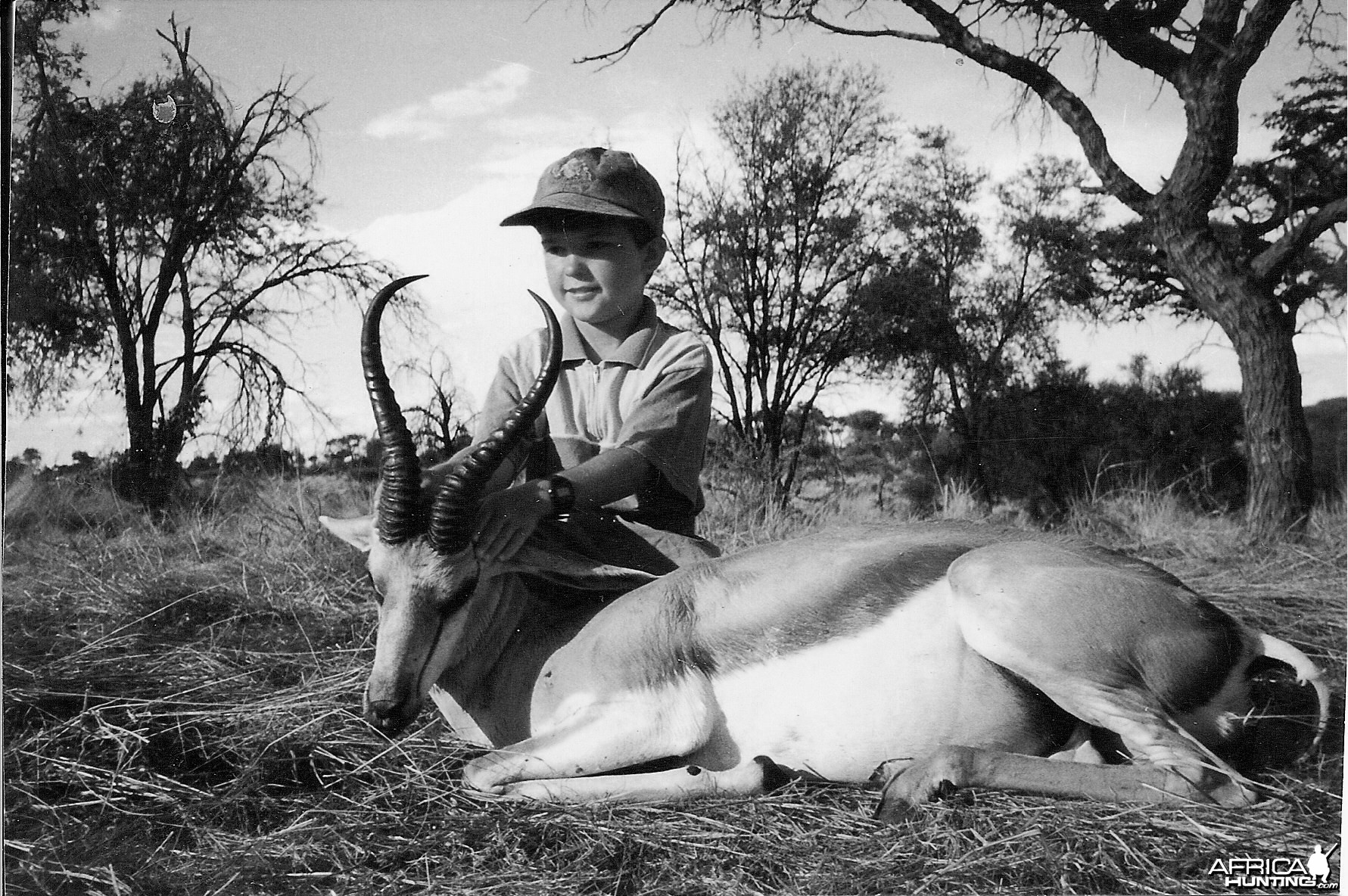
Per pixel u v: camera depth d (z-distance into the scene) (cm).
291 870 285
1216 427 993
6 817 308
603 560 372
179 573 564
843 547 337
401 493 318
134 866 287
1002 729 323
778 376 959
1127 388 1023
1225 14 827
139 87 1016
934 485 965
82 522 802
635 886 277
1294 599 547
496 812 307
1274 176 1001
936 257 997
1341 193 947
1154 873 274
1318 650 463
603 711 326
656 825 300
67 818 311
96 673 416
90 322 1002
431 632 320
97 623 489
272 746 349
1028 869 275
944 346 980
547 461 398
